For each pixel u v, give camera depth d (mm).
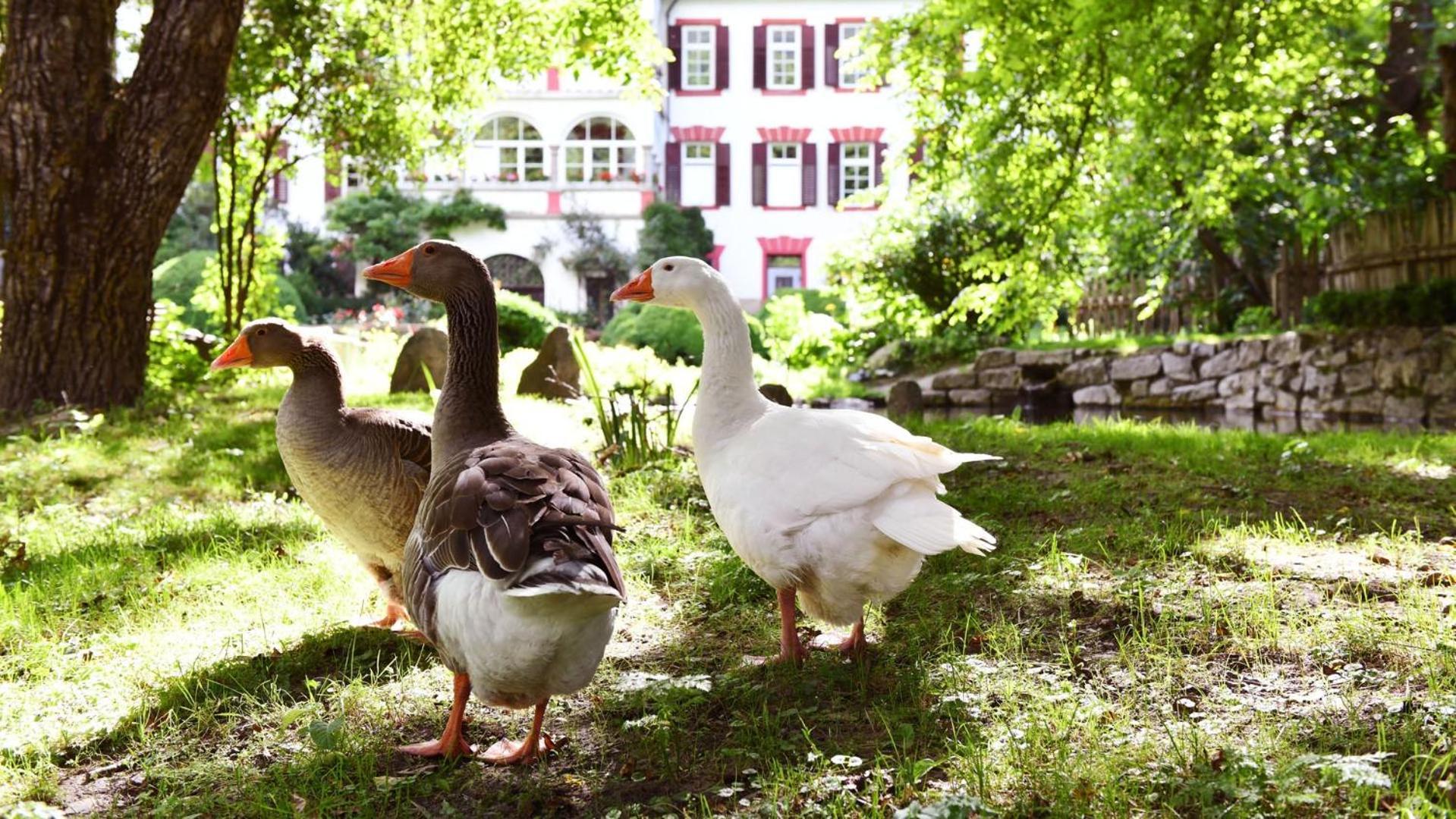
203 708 4188
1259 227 21406
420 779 3617
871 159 43719
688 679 4008
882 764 3523
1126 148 15836
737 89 43531
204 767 3727
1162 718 3771
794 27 43375
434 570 3426
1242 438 10328
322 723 3857
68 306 12164
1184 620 4660
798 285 44312
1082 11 14039
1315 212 18094
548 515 3133
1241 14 14320
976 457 3906
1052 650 4508
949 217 26062
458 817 3375
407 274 4188
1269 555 5750
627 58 19094
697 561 5785
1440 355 16188
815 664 4395
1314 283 20578
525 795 3467
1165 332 25703
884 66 17719
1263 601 4820
